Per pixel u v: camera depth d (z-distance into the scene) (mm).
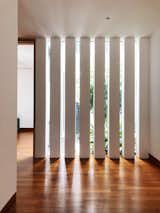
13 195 2678
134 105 4852
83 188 3143
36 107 4805
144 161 4602
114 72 4812
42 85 4805
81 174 3744
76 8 3330
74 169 4020
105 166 4223
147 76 4812
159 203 2691
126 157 4824
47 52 4895
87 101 4812
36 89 4805
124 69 4832
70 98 4816
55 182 3367
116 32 4445
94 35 4629
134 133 4859
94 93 4816
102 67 4812
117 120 4828
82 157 4812
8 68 2496
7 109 2473
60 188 3137
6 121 2445
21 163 4391
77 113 4914
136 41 4910
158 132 4305
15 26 2723
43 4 3191
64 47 4887
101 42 4797
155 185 3271
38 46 4801
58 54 4809
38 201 2727
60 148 4867
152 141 4652
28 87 9773
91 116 4906
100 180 3465
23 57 7324
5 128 2420
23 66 9312
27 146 6156
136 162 4523
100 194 2941
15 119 2725
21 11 3416
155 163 4438
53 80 4812
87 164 4344
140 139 4832
